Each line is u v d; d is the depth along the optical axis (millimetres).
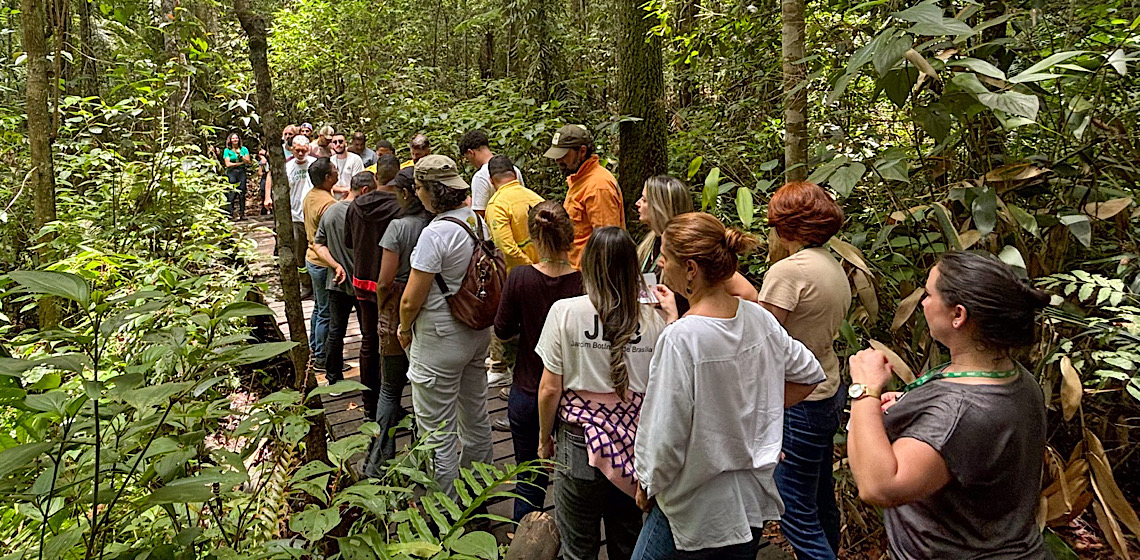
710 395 1498
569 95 7473
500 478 1567
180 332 1210
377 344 3252
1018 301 1264
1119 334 2172
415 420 2854
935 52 2551
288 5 13570
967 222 2566
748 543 1624
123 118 4785
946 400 1294
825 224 2055
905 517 1408
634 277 1825
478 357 2734
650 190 2424
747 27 4859
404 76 9484
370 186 3500
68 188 4254
